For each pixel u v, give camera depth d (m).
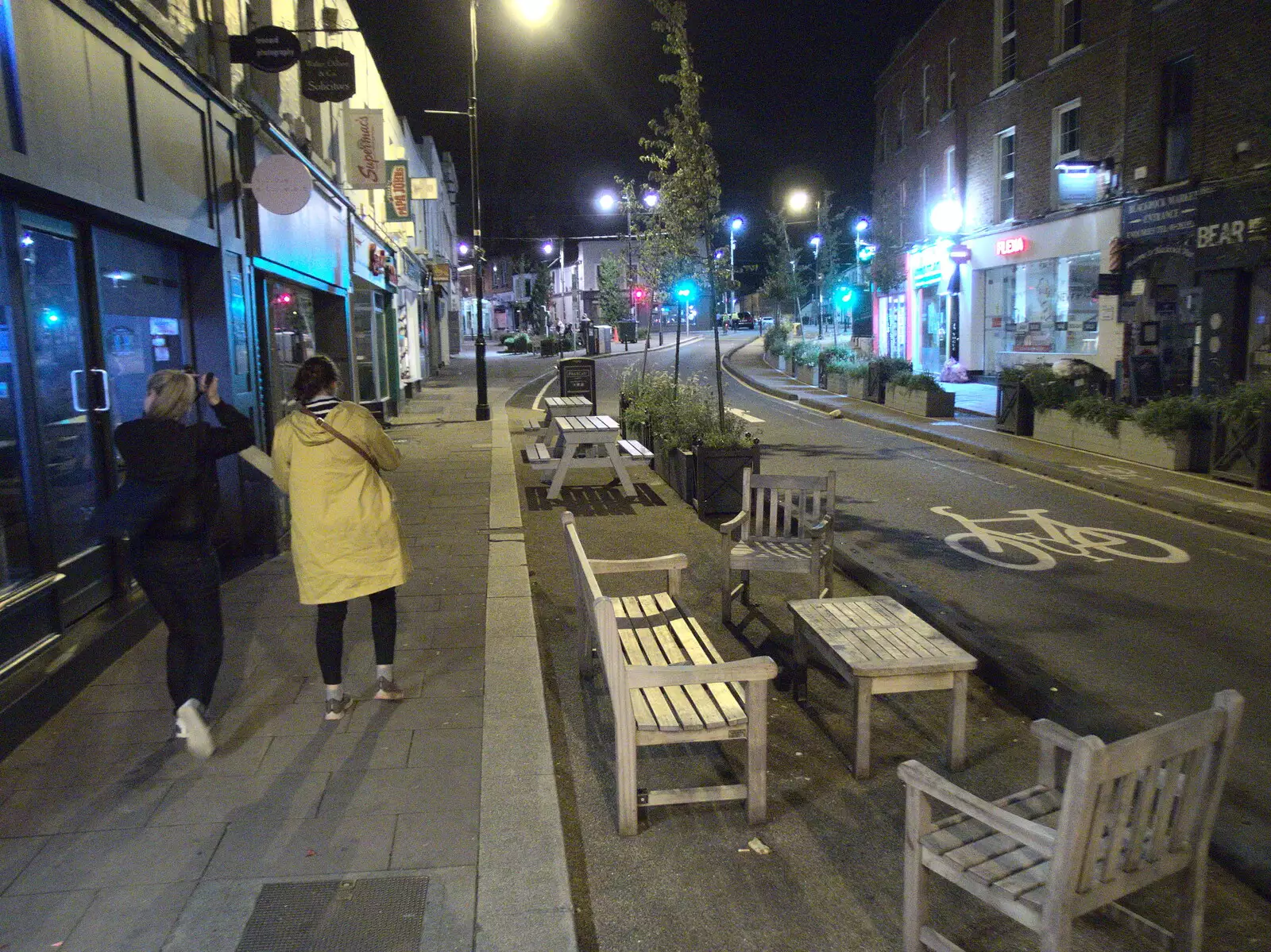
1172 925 3.28
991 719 5.04
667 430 12.19
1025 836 2.63
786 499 6.74
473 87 19.02
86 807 3.85
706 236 11.03
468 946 3.00
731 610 6.55
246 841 3.60
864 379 22.05
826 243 35.41
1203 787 2.80
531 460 11.45
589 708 5.16
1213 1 14.66
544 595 7.30
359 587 4.62
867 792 4.25
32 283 5.17
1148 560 8.11
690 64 10.80
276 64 7.92
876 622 4.85
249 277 8.26
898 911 3.40
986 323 24.08
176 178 6.71
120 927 3.09
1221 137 14.59
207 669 4.39
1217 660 5.80
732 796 3.97
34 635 4.86
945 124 25.62
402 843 3.59
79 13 5.24
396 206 19.94
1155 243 16.39
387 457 4.76
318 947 3.00
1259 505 9.66
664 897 3.47
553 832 3.65
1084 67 18.97
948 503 10.61
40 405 5.06
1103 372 15.96
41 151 4.84
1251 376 14.18
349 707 4.85
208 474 4.44
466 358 46.41
